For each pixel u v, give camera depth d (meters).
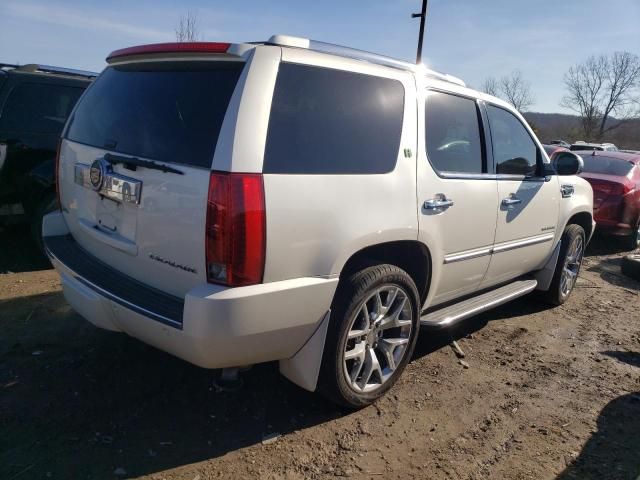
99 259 3.13
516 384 3.72
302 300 2.62
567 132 61.28
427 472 2.73
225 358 2.51
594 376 3.93
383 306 3.15
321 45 2.91
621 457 2.96
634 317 5.35
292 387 3.40
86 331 3.95
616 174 8.84
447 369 3.86
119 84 3.14
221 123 2.46
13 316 4.14
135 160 2.71
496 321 4.95
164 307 2.58
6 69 5.62
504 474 2.76
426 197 3.28
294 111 2.63
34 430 2.80
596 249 8.81
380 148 3.03
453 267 3.69
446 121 3.61
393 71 3.24
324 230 2.67
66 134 3.48
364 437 2.98
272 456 2.76
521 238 4.45
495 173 4.07
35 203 5.37
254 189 2.40
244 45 2.58
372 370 3.16
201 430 2.92
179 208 2.51
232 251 2.38
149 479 2.53
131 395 3.19
